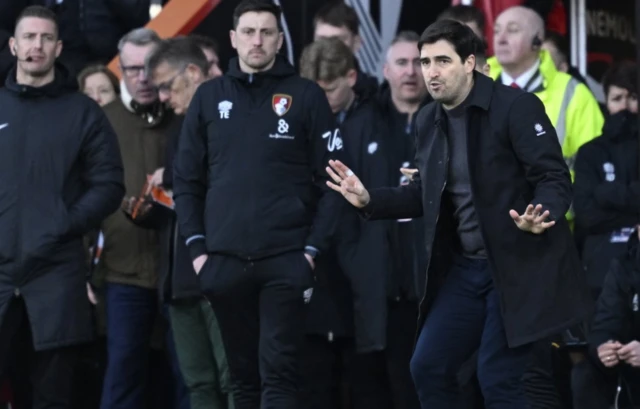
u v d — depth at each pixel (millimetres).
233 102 26453
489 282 22781
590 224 28969
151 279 29422
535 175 22266
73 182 28203
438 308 23156
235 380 27031
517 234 22312
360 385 28750
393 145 28500
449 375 22969
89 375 30594
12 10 34438
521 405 22516
